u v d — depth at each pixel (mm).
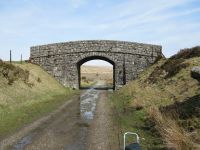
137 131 20703
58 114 28547
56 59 65938
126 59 65688
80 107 34219
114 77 66938
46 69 66312
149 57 66250
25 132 20484
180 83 33219
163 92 33719
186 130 17094
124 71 65625
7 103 30828
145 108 27859
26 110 29906
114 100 41688
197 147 13984
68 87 65375
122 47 65562
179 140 14555
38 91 44250
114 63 65938
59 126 22828
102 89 68875
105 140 18500
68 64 65625
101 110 31688
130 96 41656
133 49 65750
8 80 38688
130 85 56938
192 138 15312
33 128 21859
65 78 65625
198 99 23031
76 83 65625
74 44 65562
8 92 34938
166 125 18109
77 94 52812
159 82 42062
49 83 56312
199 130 16359
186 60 44094
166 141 15875
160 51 66812
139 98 34469
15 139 18531
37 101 37188
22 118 25547
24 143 17688
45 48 66438
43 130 21297
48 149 16562
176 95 29328
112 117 26859
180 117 20328
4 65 41062
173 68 42062
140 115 25984
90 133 20469
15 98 34344
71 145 17422
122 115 27594
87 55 65375
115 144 17562
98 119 25953
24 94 38156
